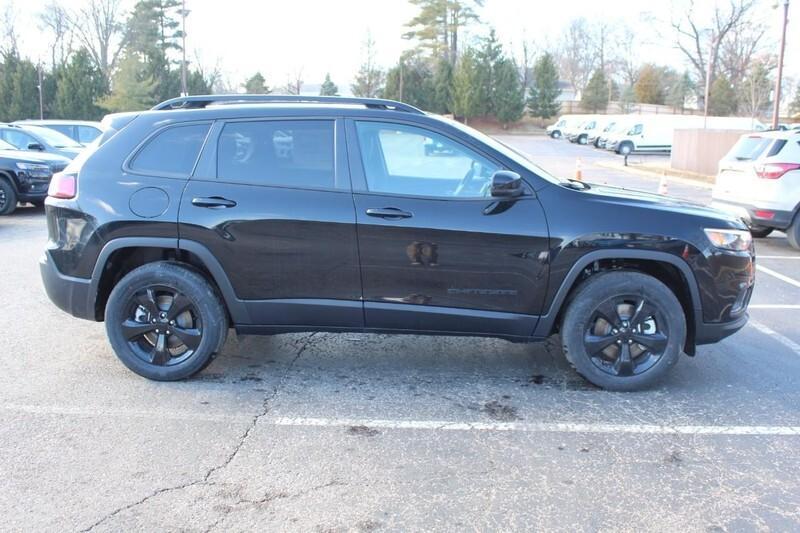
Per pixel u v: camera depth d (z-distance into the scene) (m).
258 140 4.52
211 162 4.52
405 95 64.50
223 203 4.41
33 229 11.14
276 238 4.40
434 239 4.35
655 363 4.55
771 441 3.92
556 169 27.92
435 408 4.32
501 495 3.31
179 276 4.50
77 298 4.63
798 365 5.20
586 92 77.44
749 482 3.46
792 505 3.26
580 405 4.39
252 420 4.11
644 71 78.75
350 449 3.76
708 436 3.97
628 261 4.61
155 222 4.45
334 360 5.18
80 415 4.13
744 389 4.70
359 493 3.31
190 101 4.84
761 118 51.00
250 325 4.57
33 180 12.69
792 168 9.71
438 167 4.47
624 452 3.76
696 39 59.84
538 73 68.56
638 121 38.00
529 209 4.39
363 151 4.47
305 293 4.48
